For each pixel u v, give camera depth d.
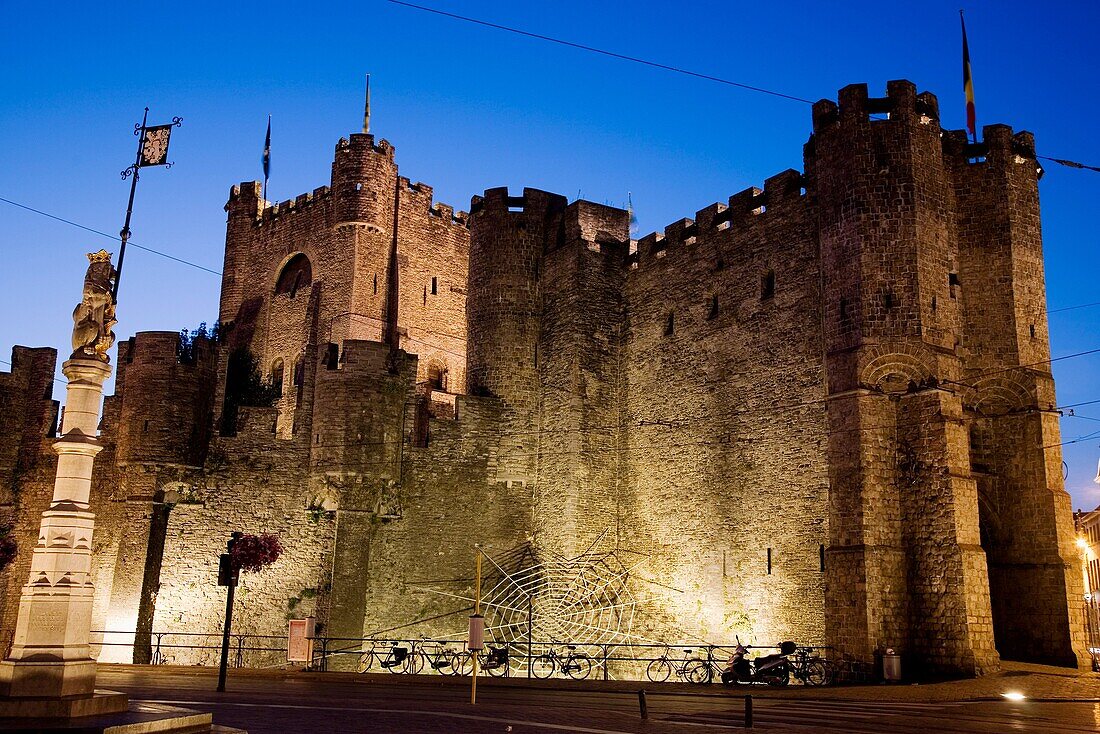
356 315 51.25
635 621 37.00
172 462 35.16
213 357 36.97
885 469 29.61
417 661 35.44
